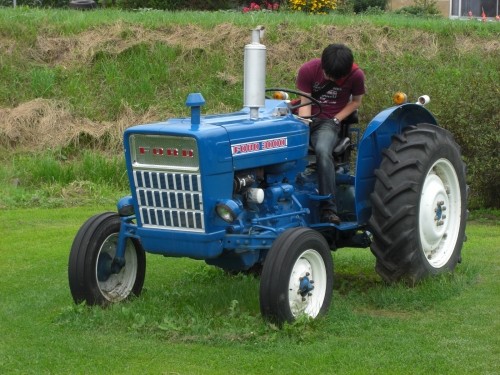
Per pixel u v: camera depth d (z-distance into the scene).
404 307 7.54
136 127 7.00
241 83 18.06
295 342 6.58
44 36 19.16
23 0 27.66
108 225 7.44
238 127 7.06
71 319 7.13
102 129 16.47
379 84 14.51
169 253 7.04
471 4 27.61
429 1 26.38
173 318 6.94
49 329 7.00
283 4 25.56
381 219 7.82
